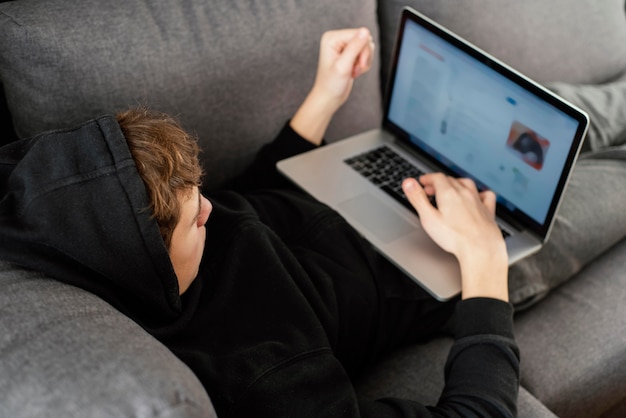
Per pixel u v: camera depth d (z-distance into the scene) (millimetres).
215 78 1120
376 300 1036
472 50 1108
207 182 1215
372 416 833
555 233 1252
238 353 797
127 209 674
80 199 667
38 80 987
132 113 753
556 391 1091
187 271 811
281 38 1179
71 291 679
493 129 1126
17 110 1024
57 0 1003
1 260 696
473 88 1133
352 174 1219
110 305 701
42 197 662
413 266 1059
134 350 601
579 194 1316
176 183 729
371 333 1049
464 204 1076
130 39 1034
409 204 1181
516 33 1502
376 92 1405
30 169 680
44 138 701
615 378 1154
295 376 798
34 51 970
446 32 1142
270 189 1174
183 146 762
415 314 1094
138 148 708
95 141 688
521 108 1070
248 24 1143
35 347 587
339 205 1156
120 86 1031
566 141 1022
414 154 1289
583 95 1475
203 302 865
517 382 900
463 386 878
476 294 975
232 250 914
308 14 1209
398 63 1253
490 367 889
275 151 1215
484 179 1174
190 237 784
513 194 1137
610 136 1462
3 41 961
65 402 536
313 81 1263
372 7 1324
